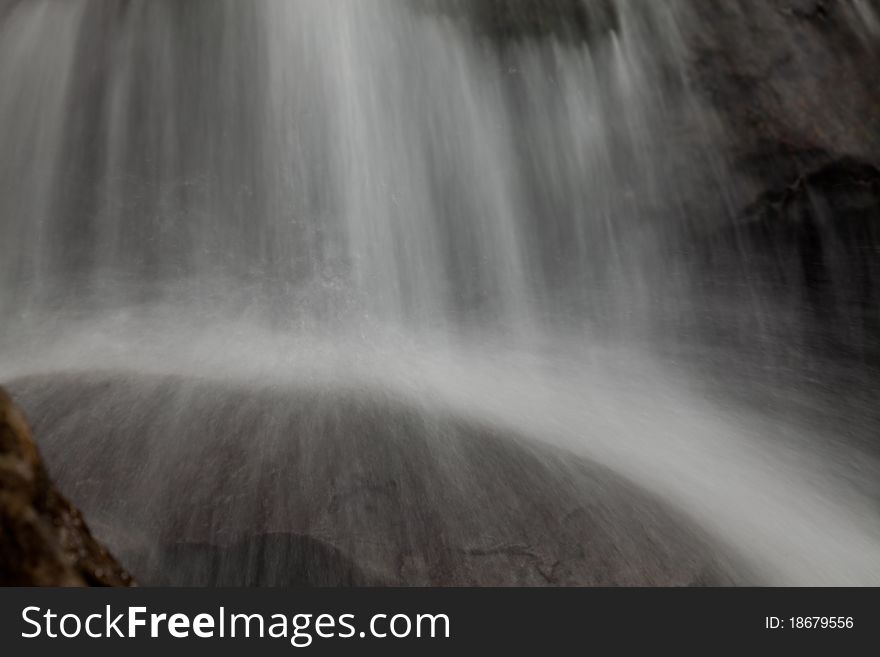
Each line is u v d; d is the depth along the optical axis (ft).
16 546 9.43
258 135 33.45
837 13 37.45
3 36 33.73
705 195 36.96
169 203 33.17
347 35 33.94
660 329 35.45
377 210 33.83
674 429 27.32
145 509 17.28
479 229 35.58
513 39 36.45
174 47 33.65
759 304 36.19
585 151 37.19
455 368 28.22
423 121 34.91
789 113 36.45
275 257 32.48
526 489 19.49
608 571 17.51
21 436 10.28
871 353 34.47
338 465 19.07
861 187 35.58
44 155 32.65
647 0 37.52
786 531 21.89
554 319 34.78
